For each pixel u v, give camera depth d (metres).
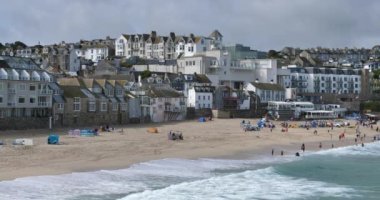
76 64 179.25
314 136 106.56
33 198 39.50
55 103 99.62
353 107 183.50
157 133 95.00
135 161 60.78
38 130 92.38
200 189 46.81
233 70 171.50
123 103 115.19
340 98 196.75
